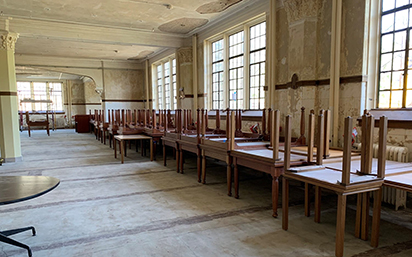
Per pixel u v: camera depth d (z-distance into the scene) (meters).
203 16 7.45
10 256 2.46
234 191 4.41
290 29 5.20
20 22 7.28
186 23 8.10
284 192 2.94
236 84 7.73
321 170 2.88
